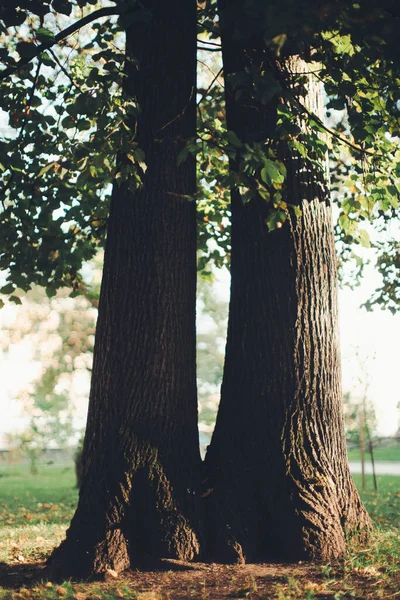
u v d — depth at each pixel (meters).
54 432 26.56
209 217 10.17
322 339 6.57
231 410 6.59
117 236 6.60
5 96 8.00
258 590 5.16
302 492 6.13
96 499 6.05
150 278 6.45
